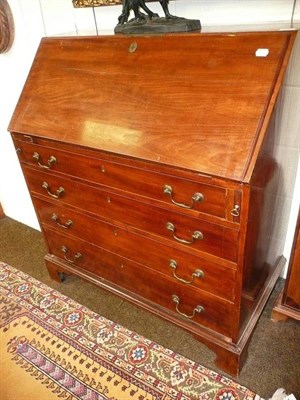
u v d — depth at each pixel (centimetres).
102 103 103
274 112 81
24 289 167
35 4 143
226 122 82
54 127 111
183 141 86
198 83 88
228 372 119
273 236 127
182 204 92
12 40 154
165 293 123
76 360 131
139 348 133
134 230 113
